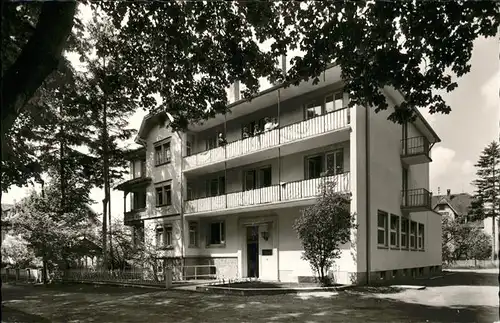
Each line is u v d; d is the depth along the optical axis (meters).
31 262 29.00
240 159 25.70
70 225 28.03
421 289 17.47
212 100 12.94
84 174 32.50
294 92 23.47
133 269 25.02
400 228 24.25
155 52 12.09
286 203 21.95
